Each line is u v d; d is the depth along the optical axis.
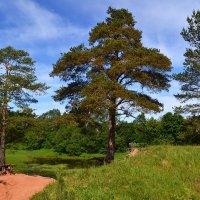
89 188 13.38
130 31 33.09
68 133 60.06
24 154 58.09
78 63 31.73
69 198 12.98
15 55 32.78
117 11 34.47
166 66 30.70
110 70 30.33
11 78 32.16
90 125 33.31
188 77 33.69
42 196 14.69
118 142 49.94
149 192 12.63
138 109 30.14
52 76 33.47
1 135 32.66
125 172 14.47
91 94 29.42
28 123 33.31
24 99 33.44
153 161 15.35
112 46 31.22
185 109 33.69
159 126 43.94
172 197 12.39
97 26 33.81
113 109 30.31
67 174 16.03
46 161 44.03
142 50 31.41
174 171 14.32
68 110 32.56
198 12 35.31
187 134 34.12
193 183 13.47
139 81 30.95
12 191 18.16
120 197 12.46
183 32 35.94
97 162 33.16
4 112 32.47
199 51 33.94
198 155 15.59
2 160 32.16
